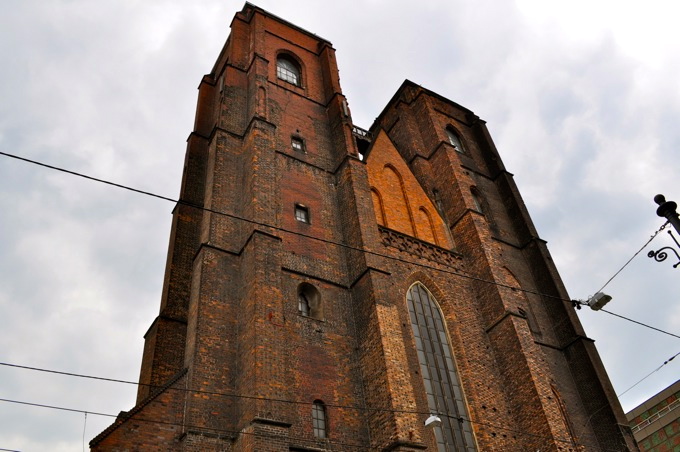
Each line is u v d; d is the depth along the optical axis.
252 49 36.84
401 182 37.34
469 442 25.47
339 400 23.39
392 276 29.67
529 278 37.72
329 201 31.64
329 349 24.84
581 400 31.69
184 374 21.52
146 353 27.06
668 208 15.98
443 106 48.31
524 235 39.84
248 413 20.14
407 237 32.53
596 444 29.95
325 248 28.94
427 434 24.33
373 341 24.81
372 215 30.78
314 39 43.19
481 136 46.97
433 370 27.20
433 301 30.72
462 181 38.66
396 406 22.33
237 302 24.45
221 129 31.36
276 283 24.09
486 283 32.47
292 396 22.25
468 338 29.94
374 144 38.09
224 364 22.31
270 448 19.06
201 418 20.33
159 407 20.12
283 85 37.22
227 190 28.72
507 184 42.84
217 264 25.14
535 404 27.19
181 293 28.39
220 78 38.75
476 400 27.20
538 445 26.30
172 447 19.52
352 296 27.47
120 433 18.89
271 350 21.73
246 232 26.42
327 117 37.31
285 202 29.55
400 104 46.25
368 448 22.56
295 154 32.88
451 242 36.00
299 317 25.06
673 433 58.97
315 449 21.00
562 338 34.19
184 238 30.61
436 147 41.69
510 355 29.38
